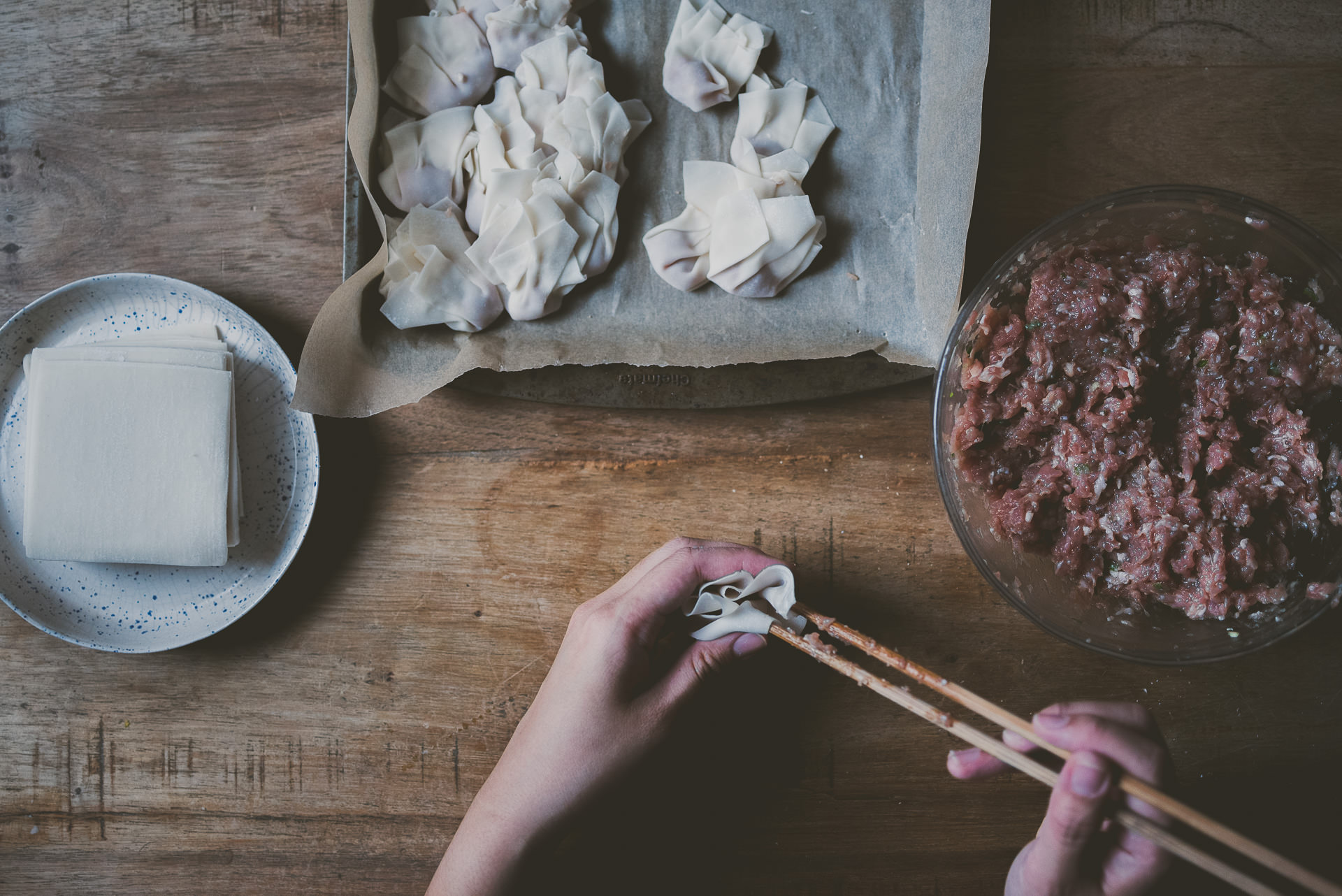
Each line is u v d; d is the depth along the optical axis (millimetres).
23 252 1135
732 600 977
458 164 1078
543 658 1131
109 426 1050
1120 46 1118
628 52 1125
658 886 1129
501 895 978
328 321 1010
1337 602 958
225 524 1062
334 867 1130
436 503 1130
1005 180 1114
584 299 1101
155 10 1131
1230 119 1116
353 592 1130
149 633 1103
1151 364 967
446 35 1091
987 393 997
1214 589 951
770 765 1131
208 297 1084
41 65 1130
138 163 1131
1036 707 1115
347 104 1089
